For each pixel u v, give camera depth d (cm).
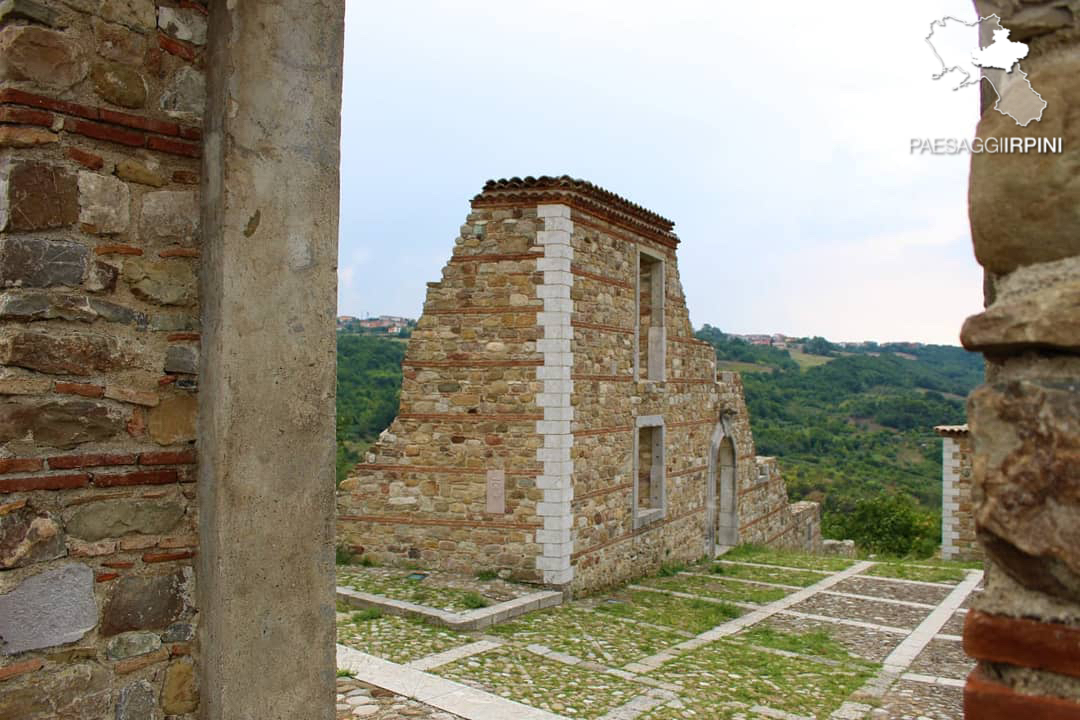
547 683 834
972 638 164
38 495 325
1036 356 162
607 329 1413
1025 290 163
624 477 1468
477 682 816
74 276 336
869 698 840
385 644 945
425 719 682
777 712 788
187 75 369
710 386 1886
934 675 933
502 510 1281
